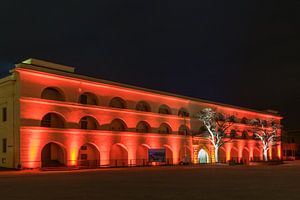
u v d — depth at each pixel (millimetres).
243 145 92688
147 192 17250
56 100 52938
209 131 77250
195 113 79250
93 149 57812
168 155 71812
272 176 30734
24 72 48219
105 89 59344
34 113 48625
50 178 29609
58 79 52344
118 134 60281
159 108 71375
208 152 81125
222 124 80375
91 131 55688
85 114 55594
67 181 25578
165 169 48469
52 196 15875
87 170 46219
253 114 99625
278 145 109000
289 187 19781
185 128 76750
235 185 21203
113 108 59812
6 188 20188
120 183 23219
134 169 49062
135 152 63344
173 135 71938
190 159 75062
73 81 54312
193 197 15086
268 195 15766
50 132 49938
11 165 47406
